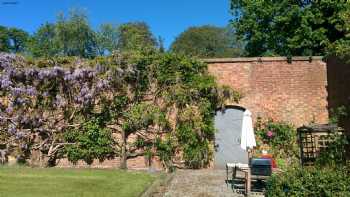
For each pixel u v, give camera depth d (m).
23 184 11.52
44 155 16.52
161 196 10.98
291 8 26.62
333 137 13.92
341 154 13.25
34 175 13.14
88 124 16.45
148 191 11.27
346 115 14.80
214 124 16.89
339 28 14.28
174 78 16.41
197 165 16.62
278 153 16.56
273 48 28.55
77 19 44.22
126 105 16.58
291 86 16.88
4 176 12.74
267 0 28.25
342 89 15.26
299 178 8.60
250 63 16.98
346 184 8.16
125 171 15.12
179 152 16.59
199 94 16.59
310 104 16.78
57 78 16.33
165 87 16.48
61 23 43.94
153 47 16.64
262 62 16.98
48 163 16.48
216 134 16.84
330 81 16.45
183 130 16.42
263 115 16.81
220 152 16.77
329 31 24.59
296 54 25.86
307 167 9.37
